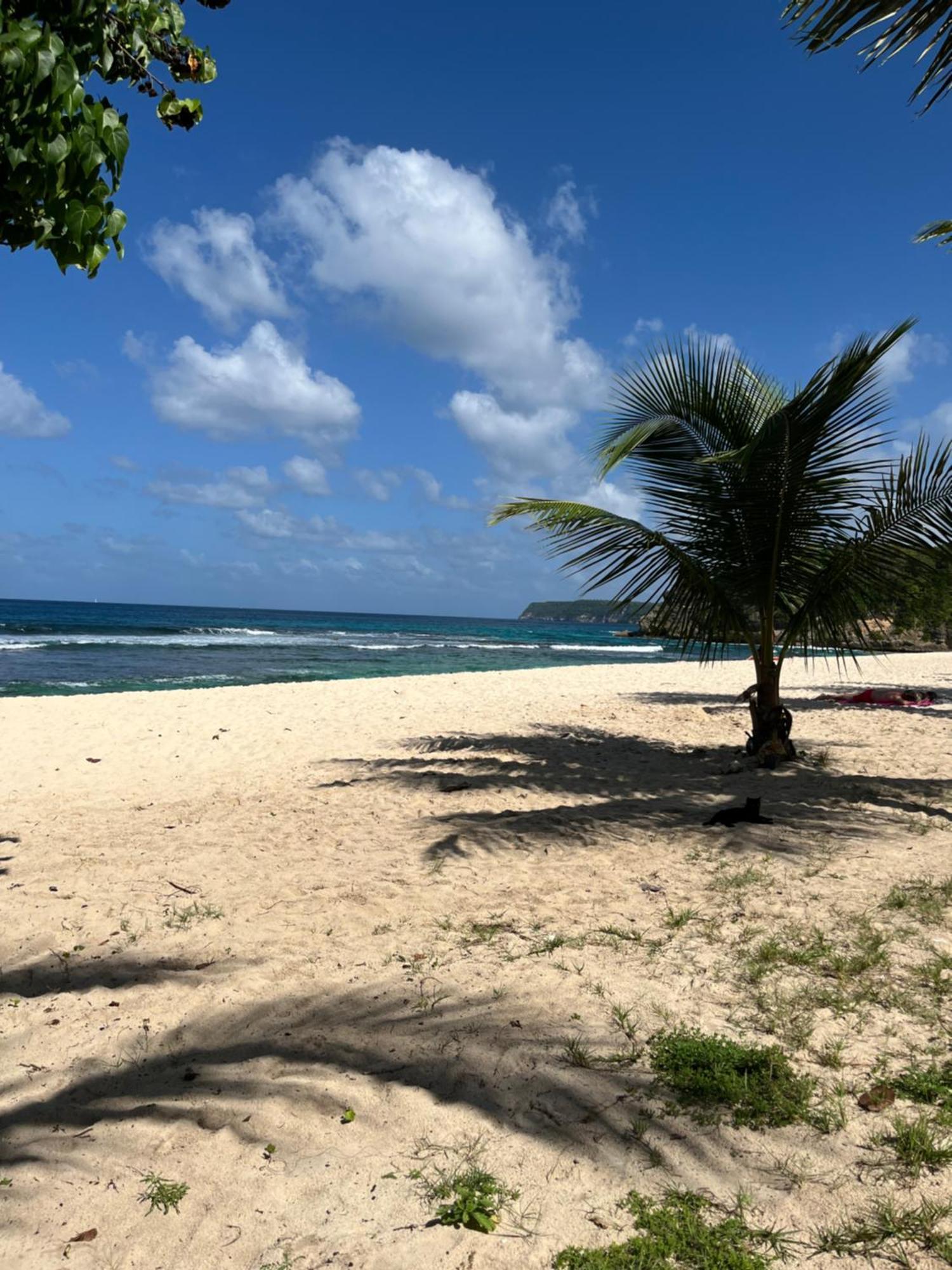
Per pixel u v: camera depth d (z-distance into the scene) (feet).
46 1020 10.06
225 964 11.57
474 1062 8.57
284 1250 6.14
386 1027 9.44
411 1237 6.19
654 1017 9.38
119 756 32.73
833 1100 7.59
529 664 104.01
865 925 12.00
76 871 16.28
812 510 25.63
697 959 11.03
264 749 33.96
